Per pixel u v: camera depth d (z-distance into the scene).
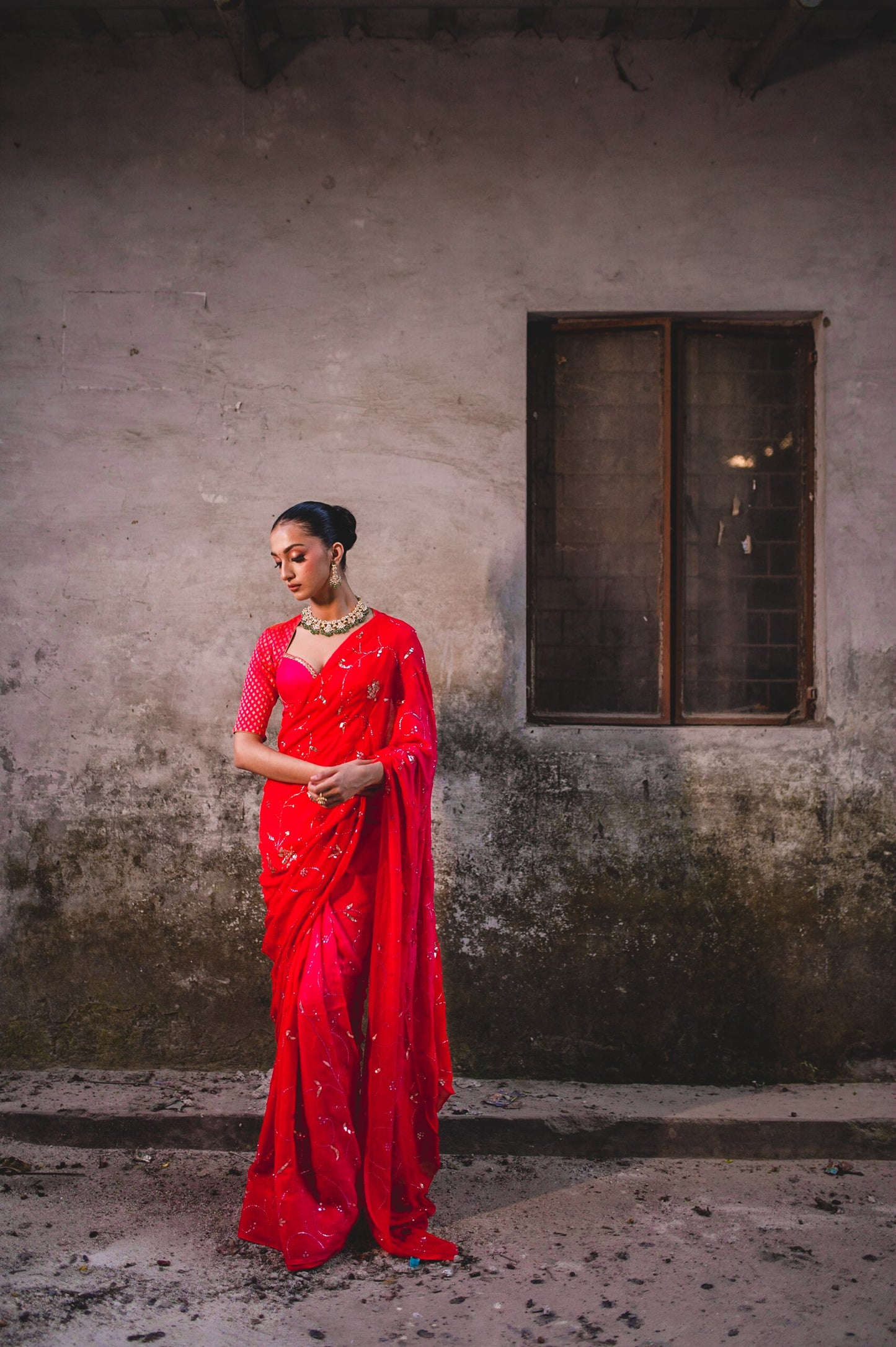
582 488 3.48
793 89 3.33
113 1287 2.31
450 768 3.34
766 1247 2.52
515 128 3.33
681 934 3.33
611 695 3.47
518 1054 3.34
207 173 3.35
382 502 3.34
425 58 3.33
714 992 3.33
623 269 3.35
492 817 3.34
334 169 3.34
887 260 3.35
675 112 3.34
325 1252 2.42
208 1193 2.78
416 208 3.33
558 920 3.33
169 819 3.36
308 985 2.50
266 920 2.74
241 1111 3.05
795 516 3.48
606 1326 2.19
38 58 3.35
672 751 3.33
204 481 3.36
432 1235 2.52
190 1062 3.36
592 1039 3.33
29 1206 2.69
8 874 3.38
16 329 3.36
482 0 3.01
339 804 2.57
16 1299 2.25
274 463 3.35
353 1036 2.56
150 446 3.36
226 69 3.33
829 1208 2.72
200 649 3.36
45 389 3.37
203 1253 2.47
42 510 3.37
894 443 3.35
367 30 3.30
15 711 3.37
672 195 3.34
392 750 2.63
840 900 3.34
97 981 3.37
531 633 3.48
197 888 3.36
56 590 3.37
